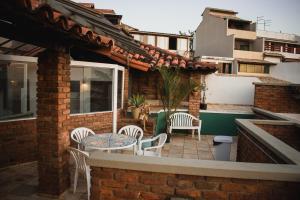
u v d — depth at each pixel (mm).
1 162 5762
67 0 9844
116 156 3000
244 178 2682
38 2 3094
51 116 4504
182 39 32344
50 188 4566
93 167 2973
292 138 5410
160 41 32031
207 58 30031
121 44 7859
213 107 13172
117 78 8016
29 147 6219
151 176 2850
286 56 40969
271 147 3588
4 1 2482
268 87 8531
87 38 3885
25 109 6137
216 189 2754
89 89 7418
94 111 7582
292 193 2666
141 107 8273
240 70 31328
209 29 35000
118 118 8523
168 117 8883
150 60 8680
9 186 4961
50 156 4543
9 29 3594
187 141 9117
